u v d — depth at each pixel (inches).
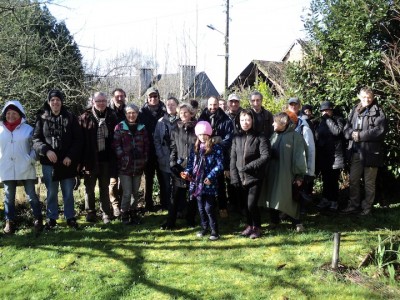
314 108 274.8
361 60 246.1
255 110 222.1
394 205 242.7
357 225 208.8
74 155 197.5
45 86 420.8
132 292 142.7
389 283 144.4
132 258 172.2
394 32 251.1
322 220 219.1
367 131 211.9
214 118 216.4
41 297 140.0
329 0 272.4
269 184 197.8
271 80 502.6
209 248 181.9
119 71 531.8
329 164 230.7
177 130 205.3
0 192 235.8
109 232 203.5
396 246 171.3
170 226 207.3
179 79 535.8
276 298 136.4
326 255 169.5
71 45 465.7
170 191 226.4
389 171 248.8
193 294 140.4
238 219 222.2
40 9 455.5
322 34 274.5
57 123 195.3
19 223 215.8
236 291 141.8
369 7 249.1
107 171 213.8
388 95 244.2
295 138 194.5
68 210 207.2
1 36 397.1
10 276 157.2
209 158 191.0
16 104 196.1
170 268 162.2
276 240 188.7
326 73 272.8
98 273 157.9
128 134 206.4
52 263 168.2
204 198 193.9
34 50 430.6
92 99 217.9
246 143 190.2
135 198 214.7
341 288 141.4
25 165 197.3
